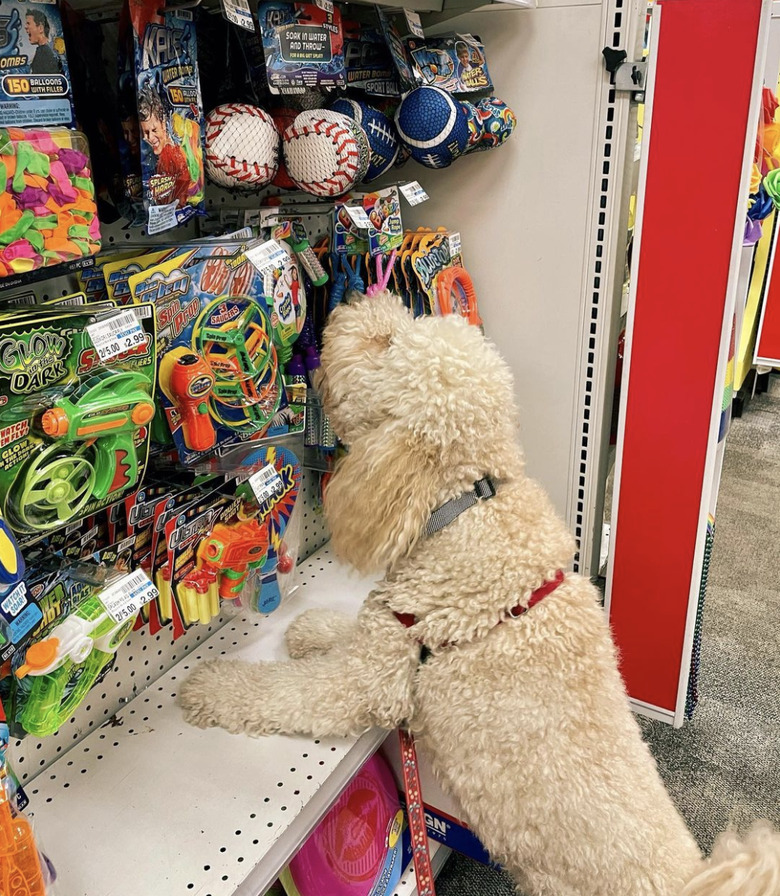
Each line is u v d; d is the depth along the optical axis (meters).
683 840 1.03
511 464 1.11
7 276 0.77
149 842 0.92
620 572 1.67
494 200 1.51
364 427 1.12
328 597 1.44
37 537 0.80
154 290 0.93
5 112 0.71
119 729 1.11
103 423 0.77
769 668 2.01
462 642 1.04
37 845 0.82
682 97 1.31
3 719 0.76
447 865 1.47
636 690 1.77
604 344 1.50
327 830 1.19
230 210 1.20
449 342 1.06
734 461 3.25
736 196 1.32
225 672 1.16
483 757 1.03
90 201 0.79
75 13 0.89
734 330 1.69
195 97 0.93
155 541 1.00
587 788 0.98
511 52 1.41
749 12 1.22
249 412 1.03
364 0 1.17
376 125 1.27
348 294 1.32
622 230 1.45
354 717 1.07
